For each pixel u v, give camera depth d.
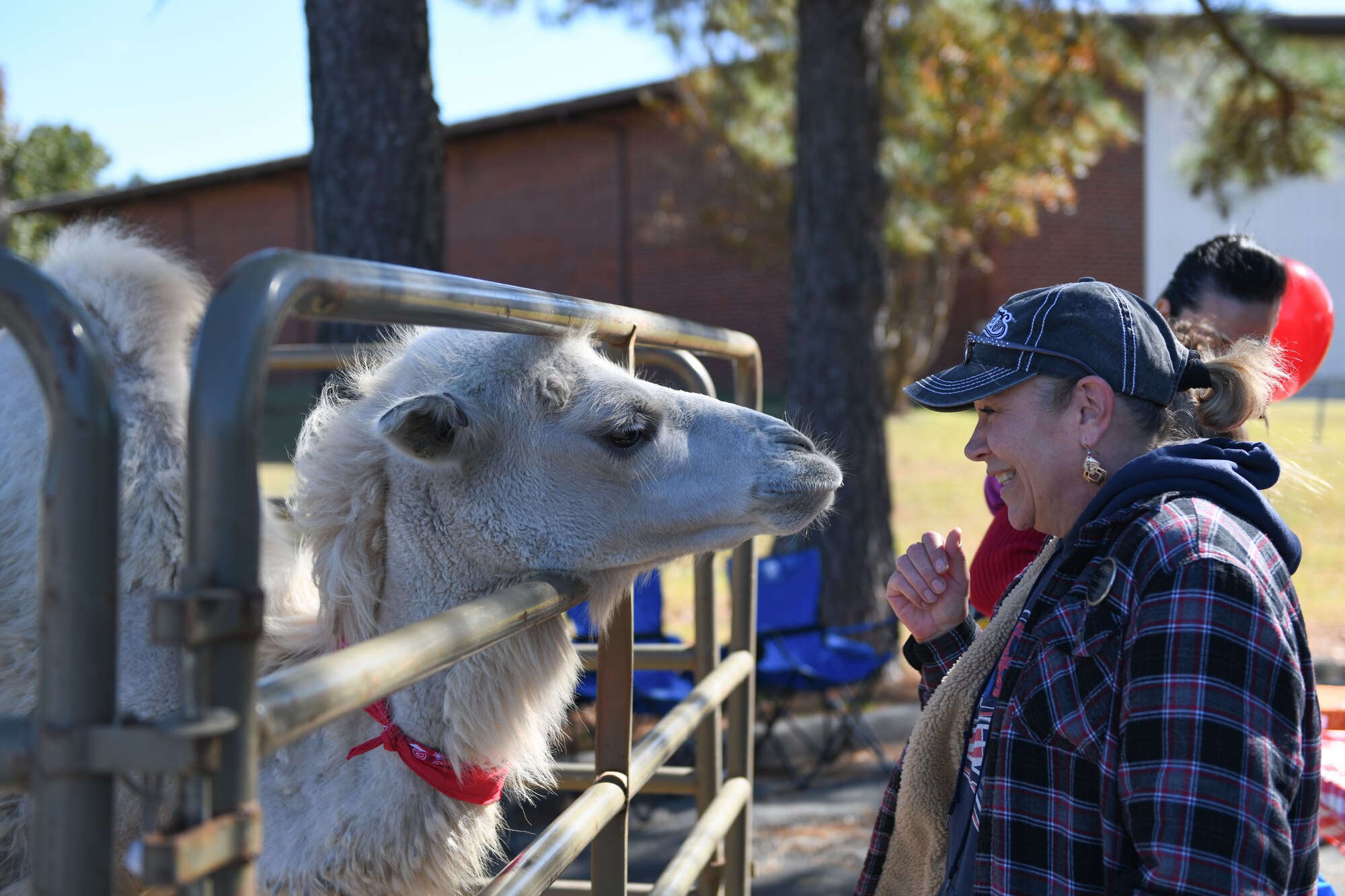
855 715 5.74
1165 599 1.42
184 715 1.00
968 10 9.16
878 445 6.84
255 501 1.05
